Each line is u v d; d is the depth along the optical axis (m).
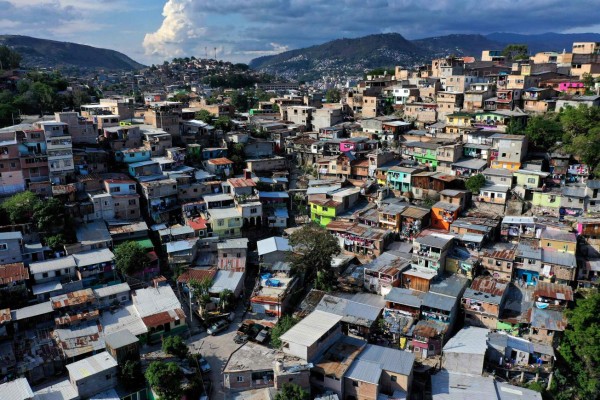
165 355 60.41
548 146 94.44
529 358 58.41
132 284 73.69
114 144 100.88
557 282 68.00
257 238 87.31
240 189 91.12
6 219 77.38
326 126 129.50
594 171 84.12
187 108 146.50
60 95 138.00
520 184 86.44
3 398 48.88
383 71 181.00
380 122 115.88
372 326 63.69
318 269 74.81
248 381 55.59
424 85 139.00
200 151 108.19
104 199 83.88
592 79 116.81
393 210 83.69
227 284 73.38
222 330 67.38
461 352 57.19
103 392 53.62
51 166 87.38
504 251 73.38
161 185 88.44
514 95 112.94
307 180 106.50
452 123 110.06
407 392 53.97
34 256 72.75
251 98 188.50
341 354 56.81
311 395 54.59
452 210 81.50
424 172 94.12
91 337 61.12
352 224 84.69
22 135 87.00
